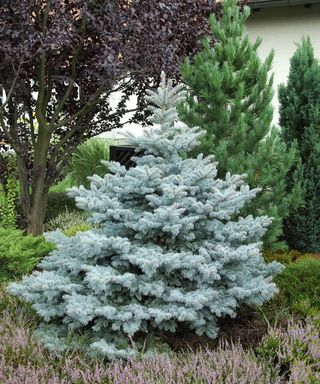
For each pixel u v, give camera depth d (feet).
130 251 13.98
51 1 22.35
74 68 24.82
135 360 12.49
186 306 13.46
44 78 24.77
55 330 14.15
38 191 26.27
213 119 20.39
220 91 19.66
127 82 26.50
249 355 12.95
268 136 19.60
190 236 14.07
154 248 14.02
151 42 23.25
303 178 22.31
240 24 21.02
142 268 13.10
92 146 34.37
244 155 19.92
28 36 21.81
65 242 15.19
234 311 15.06
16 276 18.38
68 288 13.37
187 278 14.35
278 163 20.24
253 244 14.34
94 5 23.06
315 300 16.15
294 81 22.82
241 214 19.84
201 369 11.81
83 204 14.03
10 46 21.80
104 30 22.50
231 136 20.12
